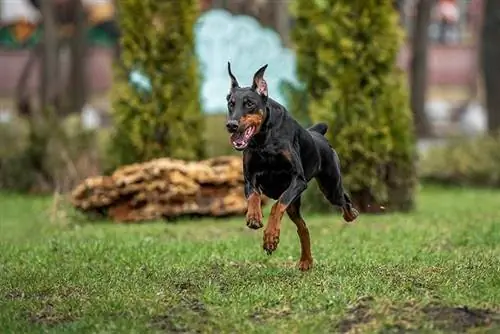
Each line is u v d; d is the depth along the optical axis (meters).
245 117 8.95
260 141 9.14
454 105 46.72
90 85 45.88
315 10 16.95
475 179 24.84
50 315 8.52
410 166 17.38
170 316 8.30
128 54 17.75
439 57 49.50
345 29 16.81
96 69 47.09
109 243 12.66
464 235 13.51
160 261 11.00
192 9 17.81
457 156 25.11
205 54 23.97
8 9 46.12
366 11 16.72
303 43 17.36
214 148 21.17
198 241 12.98
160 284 9.51
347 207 10.22
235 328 7.94
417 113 32.50
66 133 22.03
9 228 15.71
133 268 10.55
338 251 11.81
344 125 16.86
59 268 10.69
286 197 9.15
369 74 16.86
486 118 31.09
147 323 8.12
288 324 7.99
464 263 10.45
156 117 17.77
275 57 23.55
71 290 9.38
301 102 17.75
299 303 8.52
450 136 28.50
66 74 43.16
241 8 36.44
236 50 23.97
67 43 39.12
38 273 10.32
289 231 14.05
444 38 51.09
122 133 17.83
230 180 16.12
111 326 7.99
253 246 12.34
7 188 22.56
